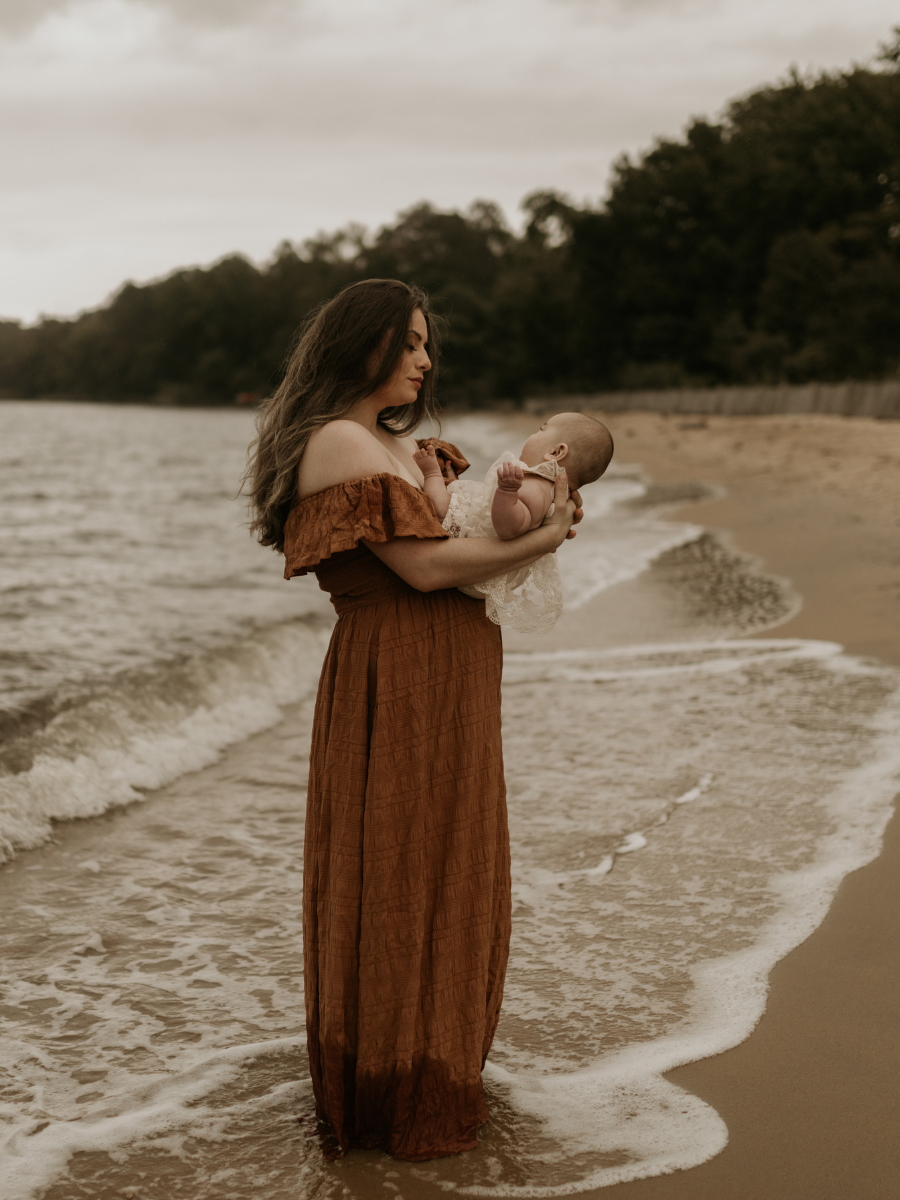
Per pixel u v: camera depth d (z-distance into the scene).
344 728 2.15
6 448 43.28
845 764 4.50
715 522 14.38
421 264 111.62
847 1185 2.06
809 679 5.96
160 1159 2.17
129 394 134.00
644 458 29.70
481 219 119.62
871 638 6.87
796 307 52.34
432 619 2.14
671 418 47.75
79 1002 2.84
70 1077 2.49
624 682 6.18
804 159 56.28
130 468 32.44
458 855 2.16
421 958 2.15
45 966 3.03
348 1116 2.22
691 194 65.19
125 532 15.21
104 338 138.38
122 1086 2.45
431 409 2.39
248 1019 2.77
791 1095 2.35
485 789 2.19
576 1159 2.15
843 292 45.81
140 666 6.17
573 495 2.25
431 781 2.14
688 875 3.50
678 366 62.59
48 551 12.75
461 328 92.25
